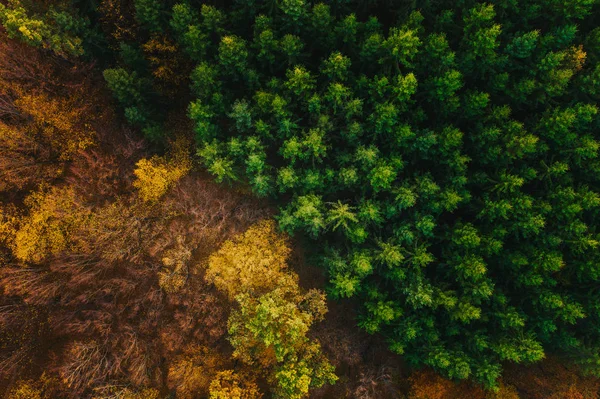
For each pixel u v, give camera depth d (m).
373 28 23.42
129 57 24.42
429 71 23.56
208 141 24.53
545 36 22.22
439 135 23.41
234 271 24.77
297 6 21.09
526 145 21.92
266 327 22.47
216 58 22.84
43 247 24.14
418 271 24.16
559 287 25.20
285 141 23.47
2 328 24.36
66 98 25.36
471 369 25.06
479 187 25.33
